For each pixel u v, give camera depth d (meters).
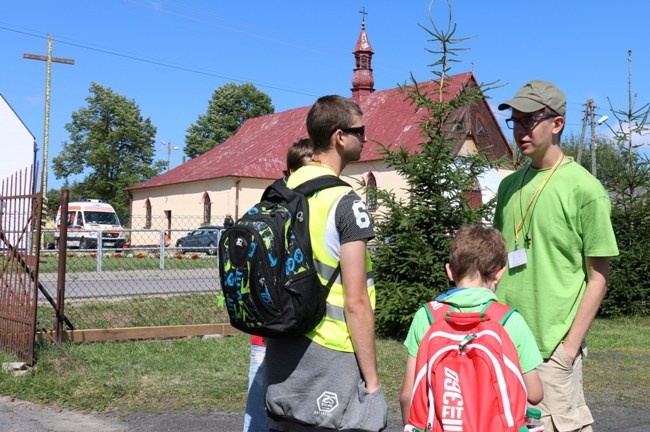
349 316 2.99
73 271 15.30
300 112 50.03
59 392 6.62
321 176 3.12
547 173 3.58
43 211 7.69
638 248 13.92
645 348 10.09
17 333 7.64
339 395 3.00
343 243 3.01
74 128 67.06
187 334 9.66
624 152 14.67
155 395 6.65
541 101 3.49
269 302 2.92
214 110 70.56
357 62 49.06
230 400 6.57
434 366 2.67
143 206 53.88
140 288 13.68
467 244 2.99
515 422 2.60
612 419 6.44
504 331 2.75
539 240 3.53
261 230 2.96
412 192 10.41
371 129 42.41
